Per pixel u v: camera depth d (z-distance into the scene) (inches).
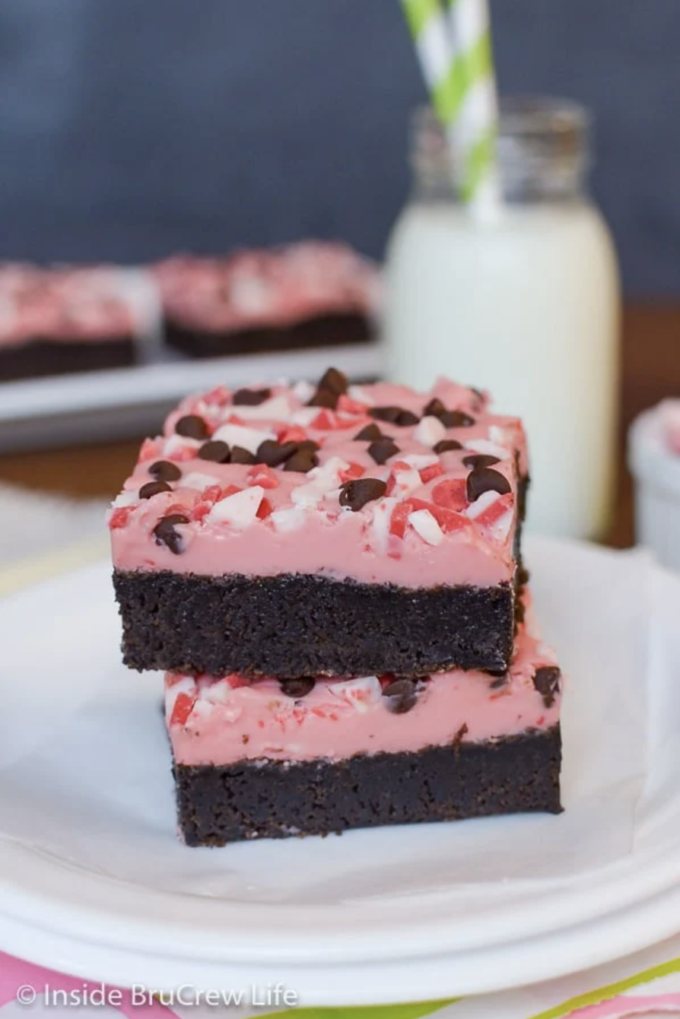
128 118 35.6
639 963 14.0
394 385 17.8
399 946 13.4
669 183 38.9
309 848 15.4
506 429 16.6
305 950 13.3
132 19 34.8
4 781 15.6
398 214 37.7
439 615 15.3
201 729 15.2
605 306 21.1
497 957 13.5
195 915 13.7
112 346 26.4
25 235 35.9
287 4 35.4
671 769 15.6
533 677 15.4
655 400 24.2
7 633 17.3
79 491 22.3
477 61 20.6
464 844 15.3
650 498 19.9
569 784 15.7
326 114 36.6
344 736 15.4
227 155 36.4
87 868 14.6
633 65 37.7
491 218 21.0
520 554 17.6
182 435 16.5
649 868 14.0
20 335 25.7
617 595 17.7
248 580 15.4
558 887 13.9
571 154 21.0
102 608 17.7
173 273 28.5
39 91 34.9
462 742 15.6
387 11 35.9
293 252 29.9
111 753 16.2
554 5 36.8
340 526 15.1
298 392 17.5
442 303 20.9
